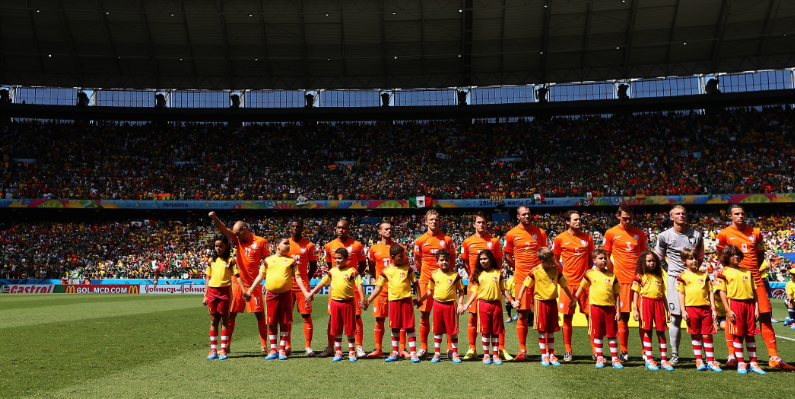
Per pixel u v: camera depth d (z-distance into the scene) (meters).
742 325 7.35
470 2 37.31
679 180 41.16
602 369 7.52
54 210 42.00
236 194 42.25
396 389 6.12
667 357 8.81
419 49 42.41
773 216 39.31
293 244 9.70
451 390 6.07
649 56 42.00
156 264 37.06
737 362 7.44
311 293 8.68
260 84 45.66
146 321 14.93
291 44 41.94
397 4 37.78
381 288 8.59
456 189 42.59
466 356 8.59
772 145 42.69
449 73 45.00
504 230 39.88
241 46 41.94
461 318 17.09
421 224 41.66
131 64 43.28
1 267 36.75
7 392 6.00
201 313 17.75
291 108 47.38
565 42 41.12
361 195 41.94
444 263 8.29
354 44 41.97
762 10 37.28
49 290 35.19
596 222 40.28
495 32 40.44
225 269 8.63
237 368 7.57
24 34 39.75
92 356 8.70
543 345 8.02
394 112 47.53
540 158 45.66
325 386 6.29
